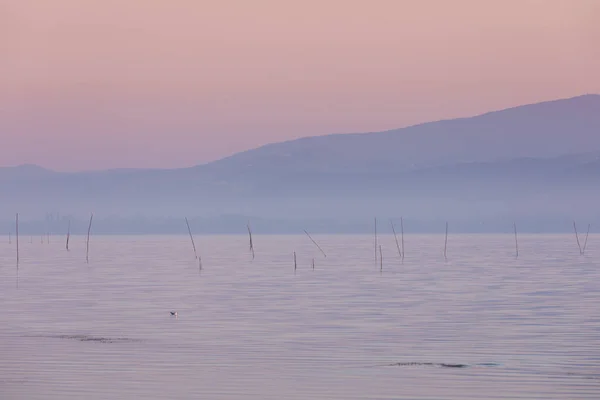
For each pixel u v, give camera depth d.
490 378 139.62
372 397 127.69
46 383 137.00
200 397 127.69
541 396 127.69
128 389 132.88
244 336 184.88
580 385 134.25
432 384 135.50
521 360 154.38
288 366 150.62
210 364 151.88
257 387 134.12
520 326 197.50
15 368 149.12
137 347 170.88
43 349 168.25
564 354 159.88
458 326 198.38
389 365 151.00
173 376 142.38
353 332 190.00
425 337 181.88
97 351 165.88
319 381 138.00
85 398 127.06
